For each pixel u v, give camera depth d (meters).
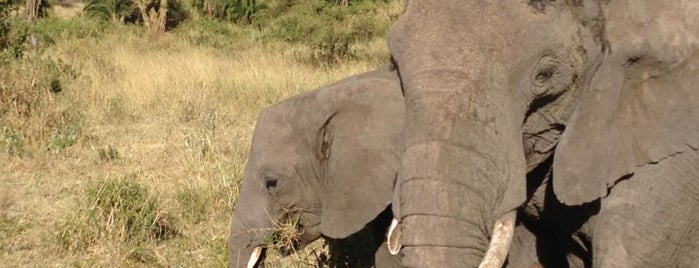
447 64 3.18
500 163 3.15
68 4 44.69
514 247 4.58
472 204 3.05
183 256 6.06
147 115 11.06
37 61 11.93
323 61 16.75
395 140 4.42
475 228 3.06
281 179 4.76
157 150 9.17
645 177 3.63
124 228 6.25
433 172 3.03
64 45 19.09
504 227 3.18
